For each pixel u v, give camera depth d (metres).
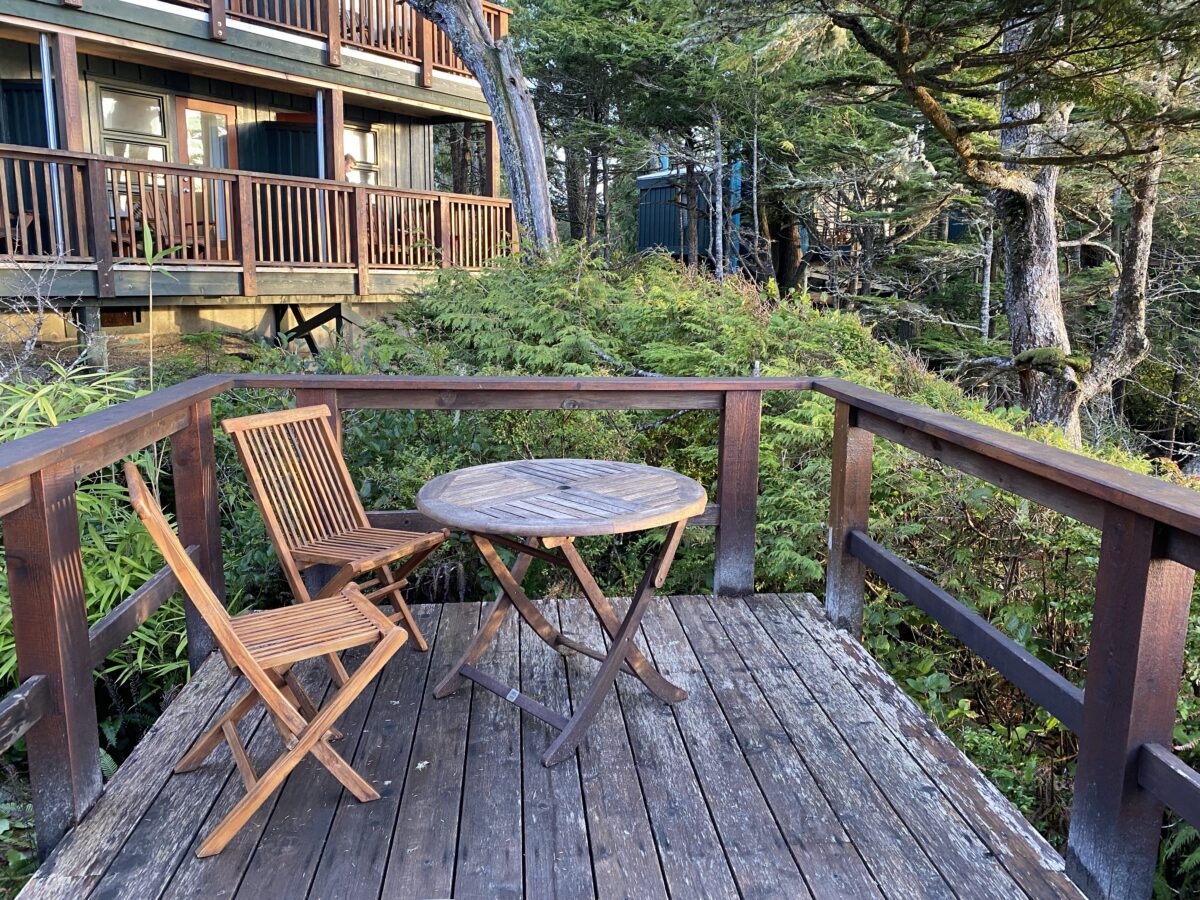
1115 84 6.30
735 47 10.84
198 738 2.56
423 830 2.11
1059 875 1.98
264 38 9.86
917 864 2.00
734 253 18.22
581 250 8.20
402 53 11.41
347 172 11.73
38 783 2.11
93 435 2.13
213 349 7.63
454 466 4.55
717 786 2.31
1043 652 3.86
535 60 19.00
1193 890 3.03
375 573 3.54
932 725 2.64
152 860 2.00
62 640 2.08
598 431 4.87
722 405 3.62
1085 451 6.07
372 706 2.75
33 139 9.07
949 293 16.19
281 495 2.99
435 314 8.05
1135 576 1.78
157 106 10.03
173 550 1.93
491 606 3.64
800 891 1.91
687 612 3.58
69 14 8.12
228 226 8.55
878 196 15.27
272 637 2.15
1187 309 13.91
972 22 6.13
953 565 4.03
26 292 6.55
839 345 6.37
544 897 1.88
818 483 4.55
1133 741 1.81
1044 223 9.49
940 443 2.69
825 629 3.40
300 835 2.09
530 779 2.34
